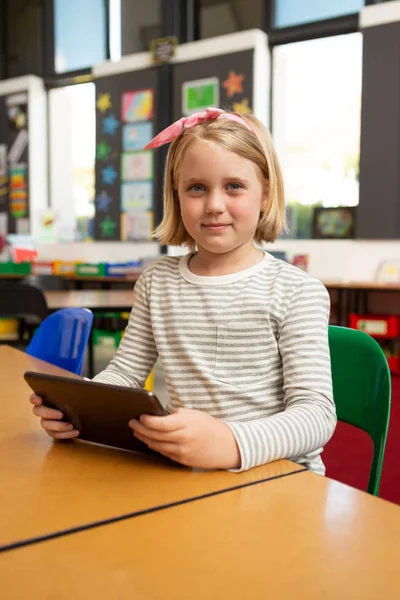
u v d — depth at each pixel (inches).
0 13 254.2
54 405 29.2
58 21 241.3
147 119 213.3
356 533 19.4
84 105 235.0
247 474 25.0
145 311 40.9
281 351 34.5
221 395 35.4
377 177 174.6
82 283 224.7
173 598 15.5
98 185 228.5
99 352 177.0
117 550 18.1
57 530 19.4
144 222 217.5
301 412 29.7
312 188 191.8
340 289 170.4
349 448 94.0
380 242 176.9
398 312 181.2
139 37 220.4
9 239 230.1
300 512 21.0
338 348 41.6
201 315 37.2
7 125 251.9
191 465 25.3
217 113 36.8
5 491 22.8
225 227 34.9
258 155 35.8
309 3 189.2
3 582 16.2
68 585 16.1
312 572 16.8
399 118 169.9
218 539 18.8
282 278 36.6
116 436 27.8
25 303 102.6
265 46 192.9
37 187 248.5
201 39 210.4
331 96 186.1
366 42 172.9
